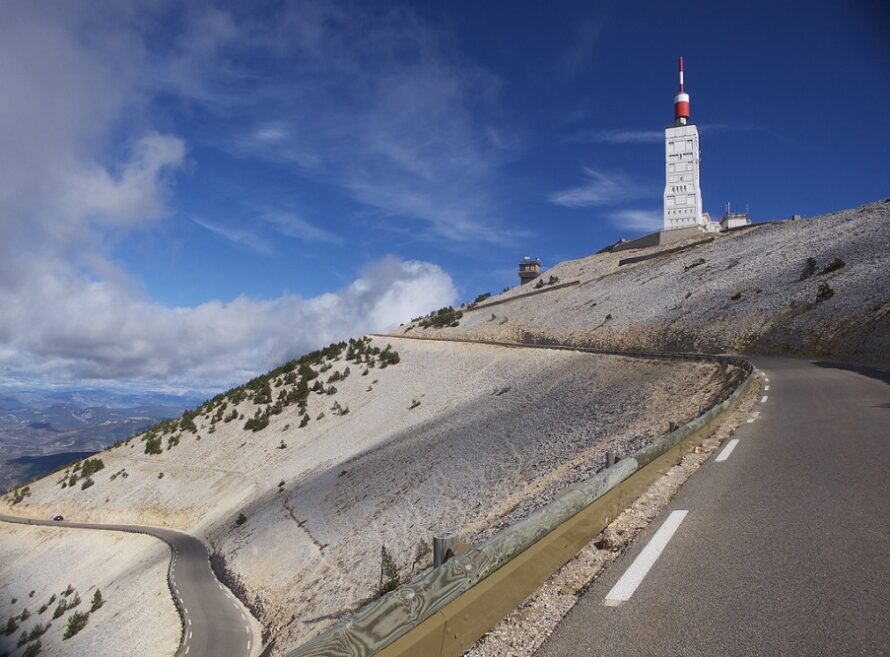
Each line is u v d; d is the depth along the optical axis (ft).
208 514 240.32
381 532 96.89
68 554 262.06
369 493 132.46
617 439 70.28
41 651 171.63
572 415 124.77
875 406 51.24
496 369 241.35
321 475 183.93
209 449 311.27
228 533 192.13
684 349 192.03
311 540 127.85
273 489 209.77
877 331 120.78
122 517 286.25
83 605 197.77
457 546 12.71
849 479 26.05
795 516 21.03
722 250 317.42
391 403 256.52
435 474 117.19
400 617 10.19
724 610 13.83
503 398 185.88
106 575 220.02
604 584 15.85
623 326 250.57
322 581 95.40
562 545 17.04
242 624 114.73
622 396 123.54
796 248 250.37
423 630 10.71
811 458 31.35
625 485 22.95
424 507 98.02
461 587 12.07
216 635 112.88
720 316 200.03
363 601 67.15
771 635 12.50
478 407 186.29
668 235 406.00
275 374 405.18
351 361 360.89
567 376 181.27
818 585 14.90
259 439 289.33
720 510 22.52
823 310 154.92
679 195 423.64
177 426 377.50
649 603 14.46
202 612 131.75
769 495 24.29
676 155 425.69
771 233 311.88
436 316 458.91
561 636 13.03
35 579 252.01
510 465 98.63
